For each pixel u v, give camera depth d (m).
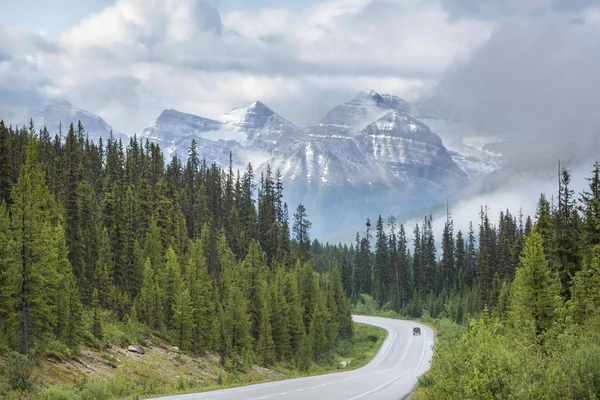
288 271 107.25
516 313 43.16
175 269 67.38
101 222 74.62
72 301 43.44
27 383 27.97
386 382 37.78
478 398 16.91
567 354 17.62
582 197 52.78
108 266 67.75
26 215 38.09
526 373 16.83
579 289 40.41
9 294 36.25
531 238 42.50
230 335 68.50
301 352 78.19
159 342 57.03
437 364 24.06
